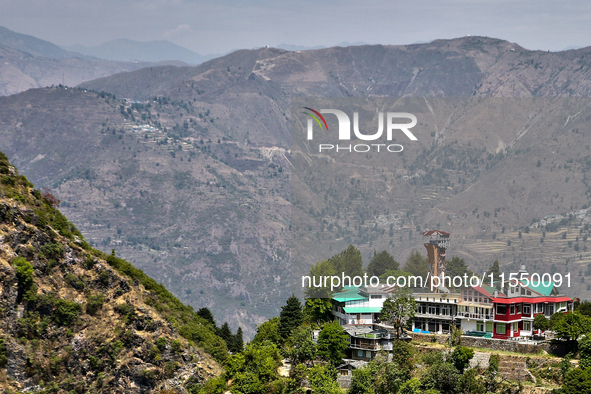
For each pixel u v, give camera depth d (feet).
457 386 441.68
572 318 470.80
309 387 487.20
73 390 541.75
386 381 456.04
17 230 575.79
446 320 531.50
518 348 476.95
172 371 556.51
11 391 515.50
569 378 418.92
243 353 526.57
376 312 577.43
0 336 529.86
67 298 574.56
